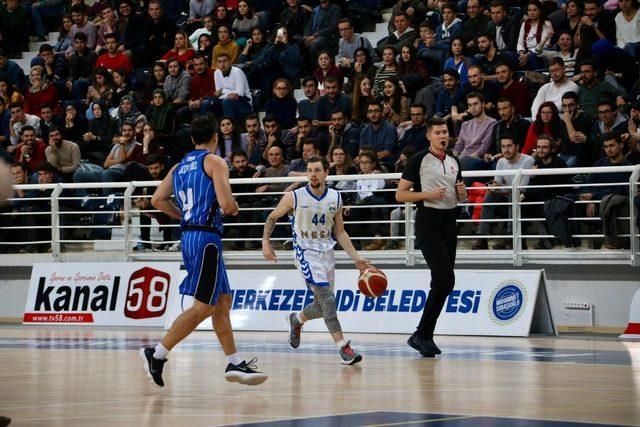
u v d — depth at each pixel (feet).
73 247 105.50
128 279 94.89
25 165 110.32
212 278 45.98
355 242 93.66
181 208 47.62
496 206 86.99
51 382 48.60
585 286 82.64
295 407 38.81
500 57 96.43
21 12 141.90
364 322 84.64
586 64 92.27
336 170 94.22
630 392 43.09
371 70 107.96
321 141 101.09
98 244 104.68
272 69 117.29
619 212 80.07
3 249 104.99
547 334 79.41
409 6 114.11
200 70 114.93
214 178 46.29
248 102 112.68
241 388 46.01
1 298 103.81
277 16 126.62
